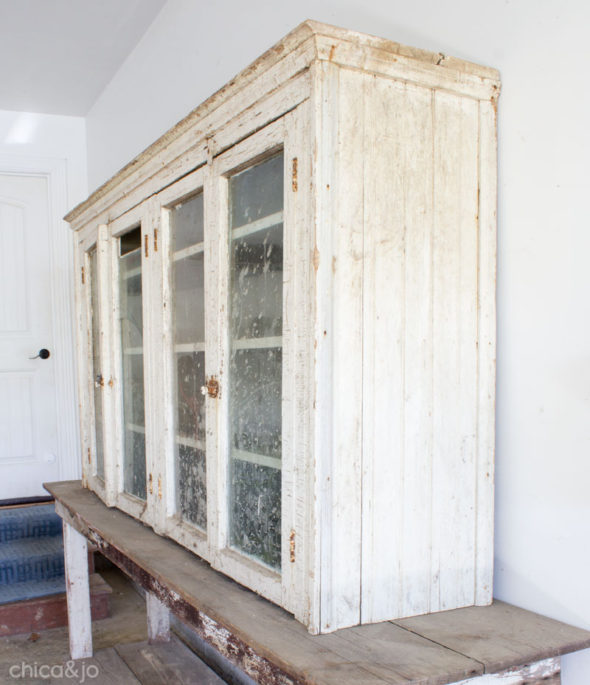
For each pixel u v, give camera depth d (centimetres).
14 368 403
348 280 110
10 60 342
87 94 391
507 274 127
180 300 170
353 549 111
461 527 123
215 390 143
